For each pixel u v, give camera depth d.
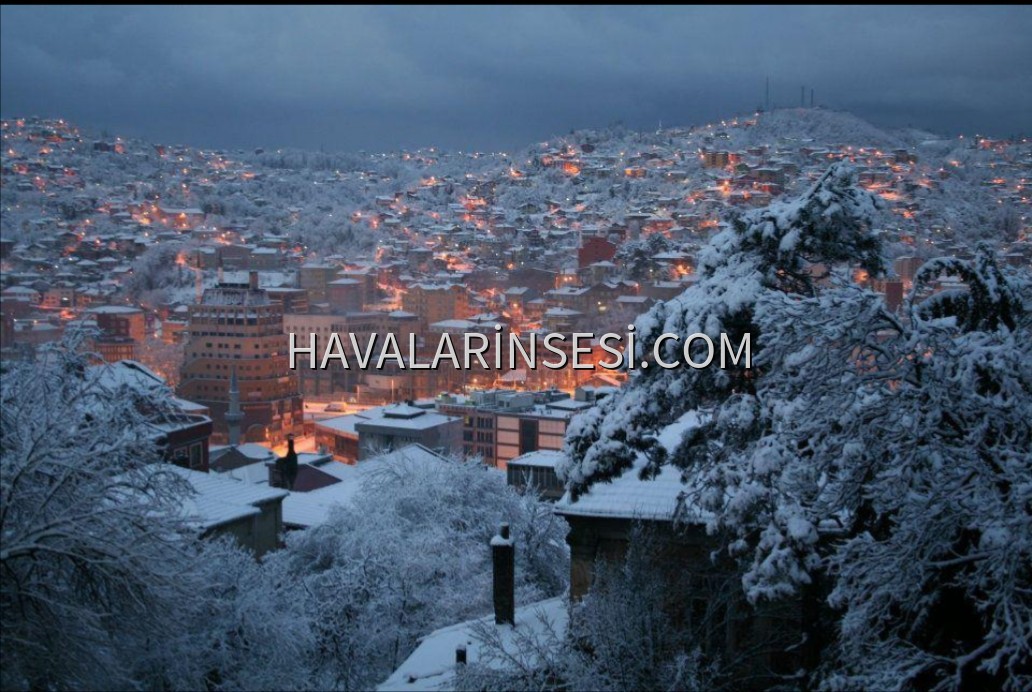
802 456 17.38
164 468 22.09
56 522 18.55
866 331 16.53
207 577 23.22
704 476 18.17
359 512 37.09
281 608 27.72
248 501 36.00
